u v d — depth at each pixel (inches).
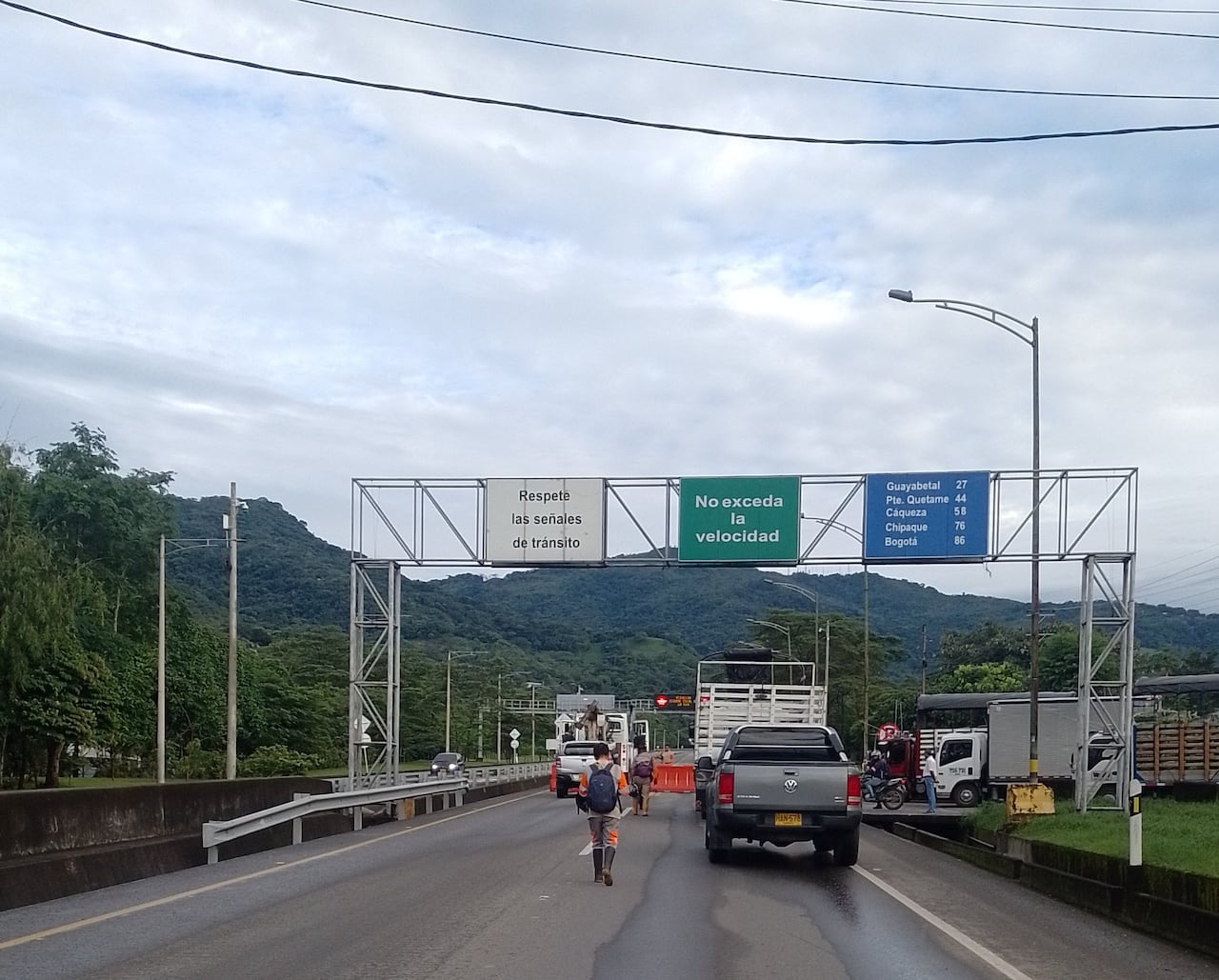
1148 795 1547.7
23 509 1893.5
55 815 581.3
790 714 1370.6
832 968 401.4
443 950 418.6
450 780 1378.0
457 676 4079.7
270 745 2854.3
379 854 767.7
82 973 373.1
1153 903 486.9
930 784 1456.7
